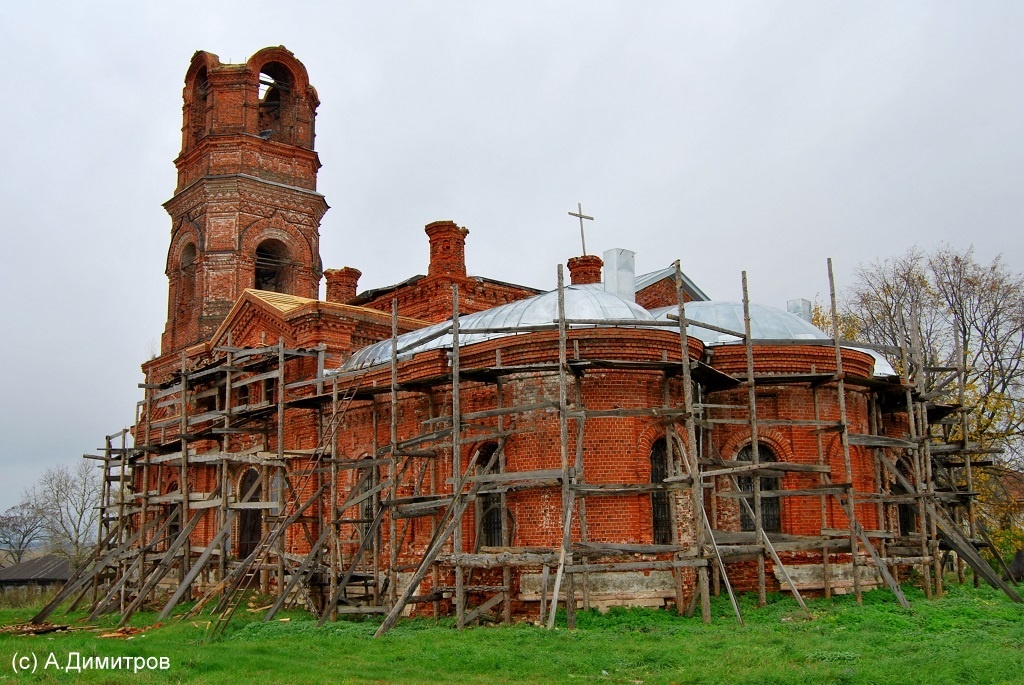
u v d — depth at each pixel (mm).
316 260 40250
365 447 27500
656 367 21422
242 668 15750
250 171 38781
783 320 27062
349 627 21266
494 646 17125
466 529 23688
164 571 26984
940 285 45375
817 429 24422
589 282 37812
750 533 22047
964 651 15281
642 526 21969
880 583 25016
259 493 31781
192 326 38062
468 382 24344
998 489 39938
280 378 26422
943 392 30281
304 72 41094
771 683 13539
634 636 18266
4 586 62094
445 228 37875
